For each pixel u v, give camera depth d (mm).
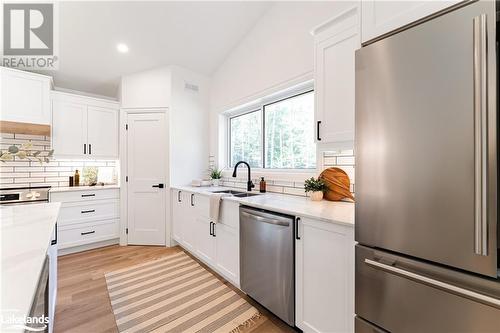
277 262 1681
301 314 1536
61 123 3197
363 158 1147
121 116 3471
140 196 3459
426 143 934
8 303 544
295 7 2406
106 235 3363
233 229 2170
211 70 3721
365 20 1251
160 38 2975
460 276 866
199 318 1762
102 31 2723
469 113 825
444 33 883
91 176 3613
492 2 778
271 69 2691
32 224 1247
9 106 2744
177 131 3514
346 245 1274
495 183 779
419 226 956
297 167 2629
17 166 3082
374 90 1102
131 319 1744
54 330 1615
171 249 3277
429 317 937
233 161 3666
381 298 1088
